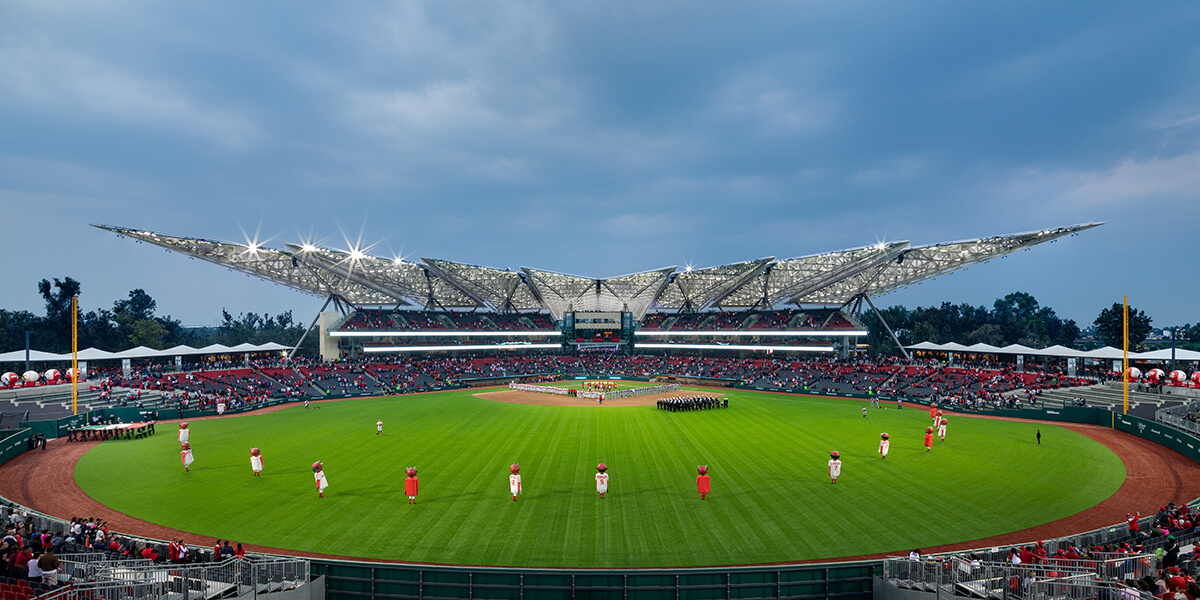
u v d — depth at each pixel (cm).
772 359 10831
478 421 5697
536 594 1964
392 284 10319
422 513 2794
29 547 1920
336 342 10856
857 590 2073
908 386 8288
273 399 7569
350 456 4059
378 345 10638
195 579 1808
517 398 7888
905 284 10119
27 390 6431
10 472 3666
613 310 12394
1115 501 3033
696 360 11469
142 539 2303
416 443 4522
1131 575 1756
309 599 1992
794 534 2522
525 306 13175
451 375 10169
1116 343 11356
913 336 14950
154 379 7806
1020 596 1675
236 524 2670
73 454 4212
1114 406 5947
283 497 3070
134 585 1628
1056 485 3309
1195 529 2252
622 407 6806
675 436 4794
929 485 3275
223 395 7162
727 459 3912
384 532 2553
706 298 11988
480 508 2866
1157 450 4312
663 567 2192
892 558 2083
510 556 2291
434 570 2016
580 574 1969
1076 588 1600
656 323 12762
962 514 2791
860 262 8838
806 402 7556
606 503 2933
